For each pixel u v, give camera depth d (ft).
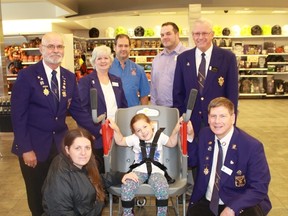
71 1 27.81
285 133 22.68
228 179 7.40
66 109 8.57
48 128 8.17
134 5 27.35
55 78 8.25
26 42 33.83
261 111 32.40
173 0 26.35
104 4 28.48
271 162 16.30
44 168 8.33
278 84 42.29
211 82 9.96
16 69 31.91
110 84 11.01
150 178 7.84
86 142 6.94
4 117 18.29
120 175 7.78
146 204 11.62
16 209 11.59
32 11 33.71
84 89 10.44
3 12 33.88
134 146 8.63
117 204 11.65
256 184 7.13
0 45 22.11
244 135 7.44
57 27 37.22
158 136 8.62
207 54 10.07
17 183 14.14
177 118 9.27
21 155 8.00
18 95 7.86
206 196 7.89
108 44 41.32
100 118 8.32
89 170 7.25
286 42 42.65
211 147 7.72
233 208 6.89
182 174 8.22
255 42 42.78
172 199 10.98
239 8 27.09
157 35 41.50
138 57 40.83
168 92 12.29
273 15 42.37
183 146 8.01
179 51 12.20
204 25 9.73
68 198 6.74
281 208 11.34
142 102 13.29
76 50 35.63
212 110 7.29
